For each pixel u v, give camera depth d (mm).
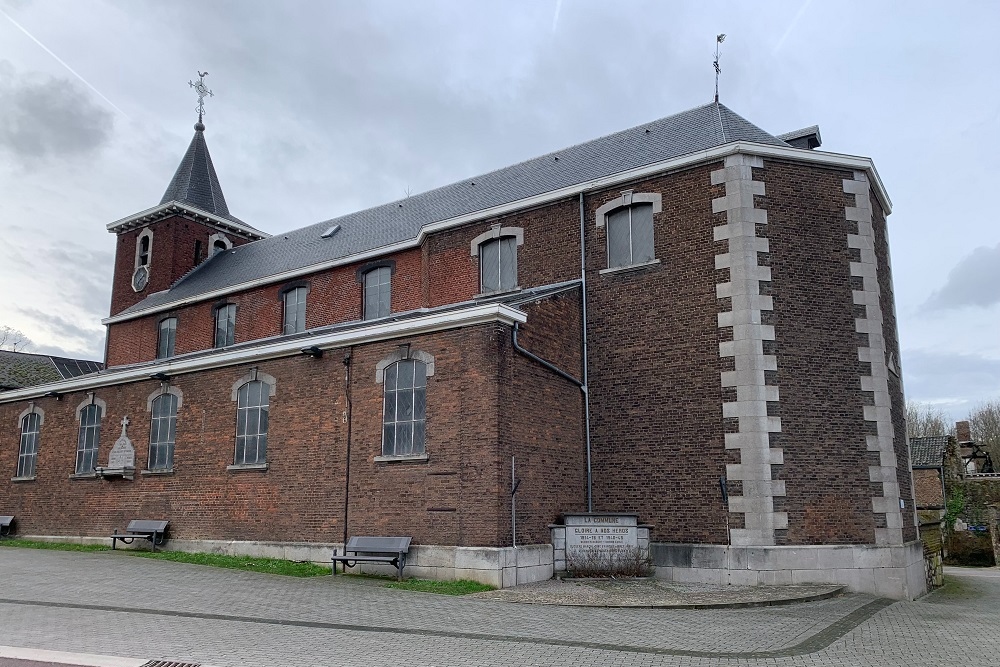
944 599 16422
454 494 14438
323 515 16141
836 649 9312
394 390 15703
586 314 17500
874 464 15562
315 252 25281
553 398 16031
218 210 31688
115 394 21109
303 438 16844
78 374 39031
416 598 12391
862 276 16438
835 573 14828
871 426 15719
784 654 8914
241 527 17500
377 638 9336
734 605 12422
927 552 19062
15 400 23859
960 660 8750
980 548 37375
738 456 15164
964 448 51312
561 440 16062
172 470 19156
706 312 16047
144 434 20094
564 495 15867
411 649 8750
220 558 16859
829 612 12250
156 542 18922
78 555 18000
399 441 15414
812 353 15742
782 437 15195
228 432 18266
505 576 13727
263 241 29641
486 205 21500
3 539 22344
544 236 18688
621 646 9125
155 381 20188
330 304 22969
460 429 14594
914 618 12164
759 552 14711
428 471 14836
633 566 15305
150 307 27750
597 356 17156
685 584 14797
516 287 18969
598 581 14680
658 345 16484
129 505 19953
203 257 30812
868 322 16234
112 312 31031
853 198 16812
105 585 13359
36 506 22375
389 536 15000
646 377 16484
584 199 18172
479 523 14031
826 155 16625
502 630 9969
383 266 22094
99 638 9055
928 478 37750
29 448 23172
